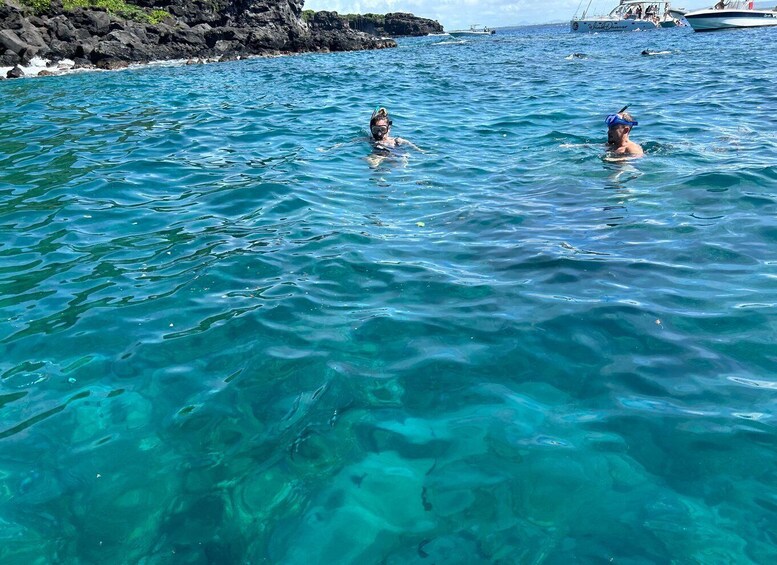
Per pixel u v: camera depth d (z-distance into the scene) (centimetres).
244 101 1487
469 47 4509
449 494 226
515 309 368
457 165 743
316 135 981
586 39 4675
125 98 1639
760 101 1096
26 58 2994
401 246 483
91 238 523
